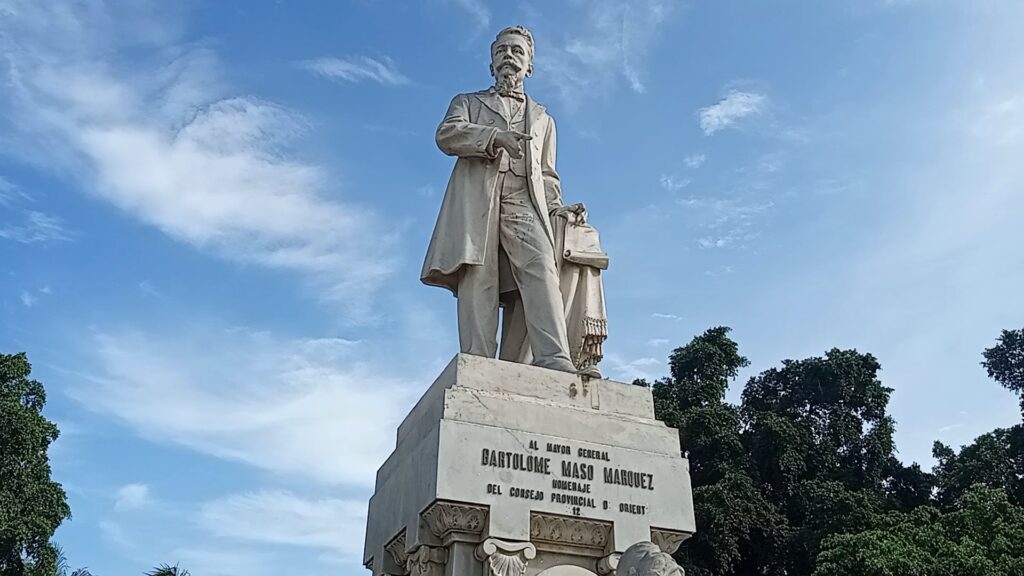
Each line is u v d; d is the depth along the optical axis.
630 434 4.81
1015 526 17.33
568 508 4.40
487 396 4.62
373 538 5.25
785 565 22.58
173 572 15.98
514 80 6.18
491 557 4.16
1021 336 28.64
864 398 26.97
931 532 17.73
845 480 25.02
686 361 27.53
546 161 6.10
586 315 5.52
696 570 20.78
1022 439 24.58
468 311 5.46
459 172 5.85
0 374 22.06
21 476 20.19
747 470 23.98
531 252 5.47
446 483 4.23
